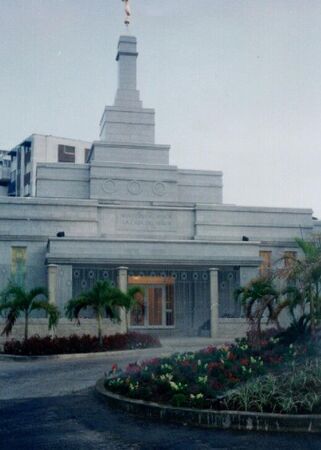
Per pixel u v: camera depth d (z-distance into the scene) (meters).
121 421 11.16
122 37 44.53
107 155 41.91
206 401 11.38
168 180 41.28
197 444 9.51
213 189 43.00
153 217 39.50
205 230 39.84
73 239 34.38
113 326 29.73
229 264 35.25
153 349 25.30
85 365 19.92
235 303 33.72
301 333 16.41
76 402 13.09
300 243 19.78
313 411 10.67
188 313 36.16
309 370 12.33
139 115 43.66
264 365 14.02
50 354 23.38
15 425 10.96
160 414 11.28
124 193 40.53
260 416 10.43
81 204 38.28
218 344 28.22
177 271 36.41
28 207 37.56
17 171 77.12
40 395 14.12
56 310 25.59
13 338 26.38
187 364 13.98
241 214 40.59
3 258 36.62
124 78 44.16
